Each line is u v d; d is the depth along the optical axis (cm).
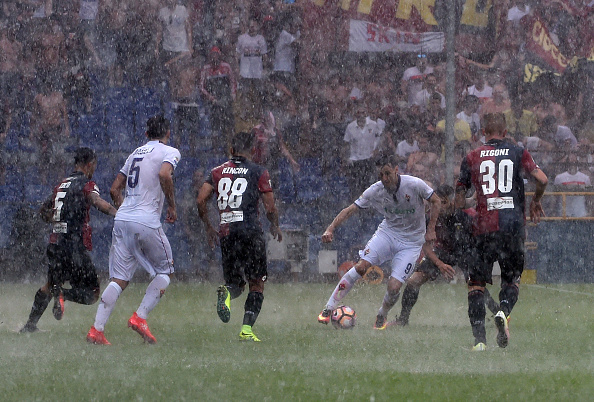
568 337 2728
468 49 7306
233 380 1686
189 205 6191
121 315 3541
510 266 2409
